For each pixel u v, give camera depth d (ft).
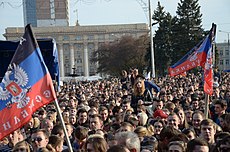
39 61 20.80
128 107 39.81
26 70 20.51
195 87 72.79
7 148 25.81
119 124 29.68
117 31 417.49
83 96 62.13
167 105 36.78
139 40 273.75
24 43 20.83
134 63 263.70
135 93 41.93
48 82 20.77
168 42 223.30
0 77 42.78
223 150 19.61
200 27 224.33
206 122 24.26
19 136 26.35
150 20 117.39
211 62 35.53
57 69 46.26
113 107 41.60
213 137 24.18
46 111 45.91
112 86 96.78
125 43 277.03
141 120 32.27
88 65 428.56
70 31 423.23
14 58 20.63
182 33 222.69
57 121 37.35
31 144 25.40
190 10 224.94
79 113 35.81
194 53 37.58
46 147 23.65
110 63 281.95
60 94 72.84
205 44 36.32
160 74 223.30
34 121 33.40
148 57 227.20
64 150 25.88
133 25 415.23
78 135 26.32
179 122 31.45
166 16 225.97
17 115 20.13
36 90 20.56
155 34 225.97
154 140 22.25
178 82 98.43
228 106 44.88
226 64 380.17
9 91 20.29
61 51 424.05
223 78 107.65
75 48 429.38
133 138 19.77
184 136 21.86
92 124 30.17
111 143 20.45
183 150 19.85
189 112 34.53
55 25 430.20
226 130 27.55
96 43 424.05
